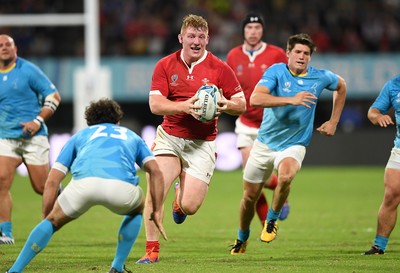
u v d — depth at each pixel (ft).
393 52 287.28
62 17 233.96
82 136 79.15
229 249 110.11
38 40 289.94
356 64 267.18
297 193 196.54
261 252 106.93
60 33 292.20
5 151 114.11
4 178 113.50
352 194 192.85
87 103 231.71
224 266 91.97
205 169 96.63
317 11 295.28
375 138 268.00
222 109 91.50
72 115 284.41
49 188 77.36
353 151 269.03
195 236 125.90
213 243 117.50
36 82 114.93
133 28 291.99
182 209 96.17
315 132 271.08
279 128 100.78
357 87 267.39
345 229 134.00
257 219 151.02
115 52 288.10
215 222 144.87
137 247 112.37
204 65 95.55
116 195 76.48
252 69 129.80
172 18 295.89
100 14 293.84
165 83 95.04
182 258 100.58
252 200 103.71
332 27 291.58
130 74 269.23
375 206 169.17
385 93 101.14
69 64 268.82
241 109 95.25
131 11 295.48
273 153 101.71
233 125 276.21
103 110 81.41
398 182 100.07
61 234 127.34
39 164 115.96
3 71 114.42
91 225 139.85
